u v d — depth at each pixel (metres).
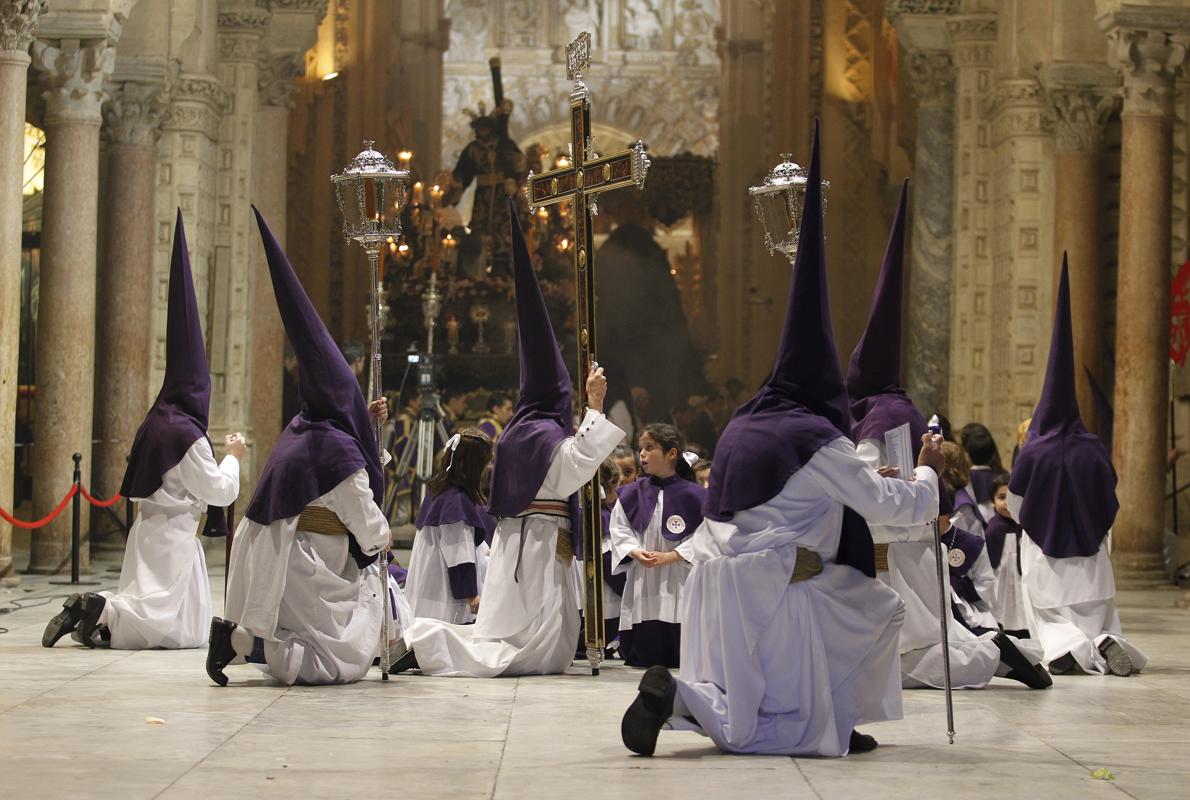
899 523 6.31
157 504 10.10
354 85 31.41
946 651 6.80
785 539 6.23
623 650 9.70
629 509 9.71
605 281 34.31
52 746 6.36
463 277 29.89
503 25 49.44
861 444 8.09
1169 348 16.33
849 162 30.25
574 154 8.91
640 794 5.47
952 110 21.50
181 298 10.23
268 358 21.56
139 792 5.41
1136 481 16.25
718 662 6.32
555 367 9.25
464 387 27.83
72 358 15.77
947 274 21.55
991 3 20.86
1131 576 16.25
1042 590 9.73
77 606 9.89
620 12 49.38
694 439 32.59
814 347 6.38
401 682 8.62
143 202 18.73
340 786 5.57
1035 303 20.05
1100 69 19.33
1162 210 16.17
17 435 20.84
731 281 36.81
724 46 39.38
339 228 30.44
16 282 13.95
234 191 20.52
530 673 9.03
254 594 8.23
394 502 21.59
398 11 35.81
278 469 8.34
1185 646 11.17
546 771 5.92
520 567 9.08
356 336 30.16
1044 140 20.06
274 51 21.45
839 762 6.15
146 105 18.67
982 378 20.92
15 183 13.90
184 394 10.23
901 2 21.34
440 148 39.91
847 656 6.29
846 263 29.81
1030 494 9.71
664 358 34.22
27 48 14.19
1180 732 7.13
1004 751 6.52
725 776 5.81
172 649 10.00
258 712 7.38
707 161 37.03
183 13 18.89
